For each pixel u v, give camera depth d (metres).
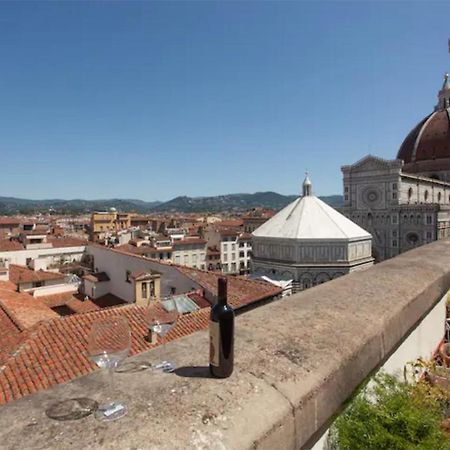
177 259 79.00
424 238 67.62
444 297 6.49
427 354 5.73
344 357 3.18
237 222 134.75
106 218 132.62
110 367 2.84
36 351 11.70
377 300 4.68
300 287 37.97
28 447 1.93
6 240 59.50
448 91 96.56
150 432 2.06
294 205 43.41
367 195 74.94
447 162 86.00
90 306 29.86
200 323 15.78
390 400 3.48
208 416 2.22
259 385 2.58
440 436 3.29
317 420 2.73
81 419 2.17
